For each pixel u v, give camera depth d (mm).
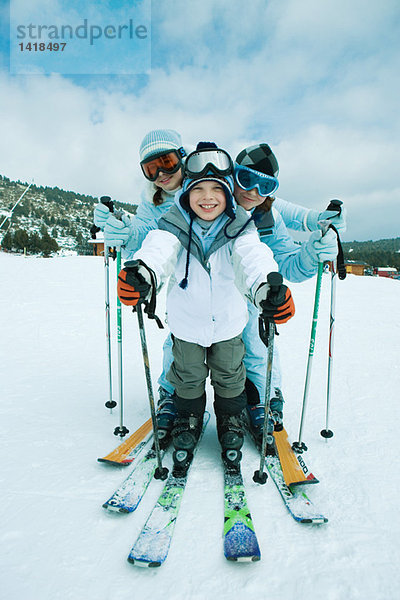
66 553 1269
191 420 1865
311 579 1184
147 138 2133
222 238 1680
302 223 2252
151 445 1989
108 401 2400
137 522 1428
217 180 1572
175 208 1731
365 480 1723
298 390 2924
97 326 4973
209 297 1715
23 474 1708
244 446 2029
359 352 4039
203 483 1680
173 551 1286
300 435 1960
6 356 3621
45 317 5336
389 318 5836
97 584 1153
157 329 4941
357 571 1217
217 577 1187
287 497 1565
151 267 1450
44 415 2354
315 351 4086
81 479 1689
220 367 1806
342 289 9227
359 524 1438
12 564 1216
